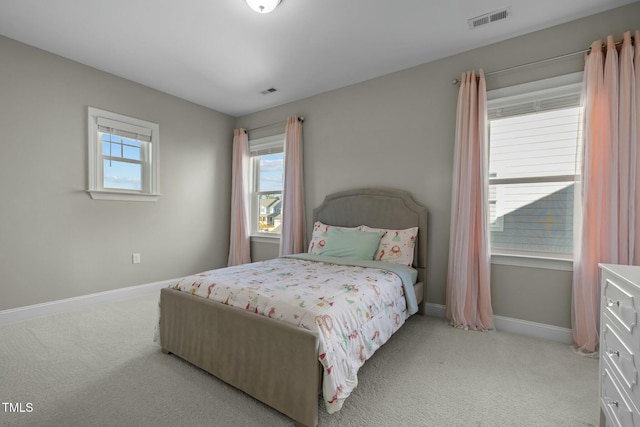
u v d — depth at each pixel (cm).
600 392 130
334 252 292
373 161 320
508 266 248
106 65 295
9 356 197
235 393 162
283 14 216
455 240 258
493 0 201
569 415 145
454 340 229
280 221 415
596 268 204
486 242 245
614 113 198
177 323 194
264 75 315
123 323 254
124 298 324
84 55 277
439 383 172
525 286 242
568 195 235
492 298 255
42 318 263
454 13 215
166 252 368
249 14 216
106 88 309
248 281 195
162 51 269
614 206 197
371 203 313
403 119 301
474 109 251
